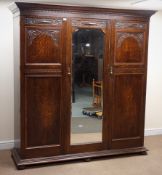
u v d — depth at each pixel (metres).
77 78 3.65
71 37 3.55
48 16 3.43
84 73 3.67
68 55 3.57
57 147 3.66
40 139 3.59
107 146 3.87
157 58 4.75
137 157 3.94
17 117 3.70
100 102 3.78
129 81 3.86
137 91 3.92
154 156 3.98
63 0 3.67
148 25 3.85
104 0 3.70
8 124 4.11
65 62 3.57
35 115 3.54
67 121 3.67
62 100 3.62
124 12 3.68
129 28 3.76
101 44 3.69
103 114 3.80
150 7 4.20
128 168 3.60
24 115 3.49
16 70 3.67
